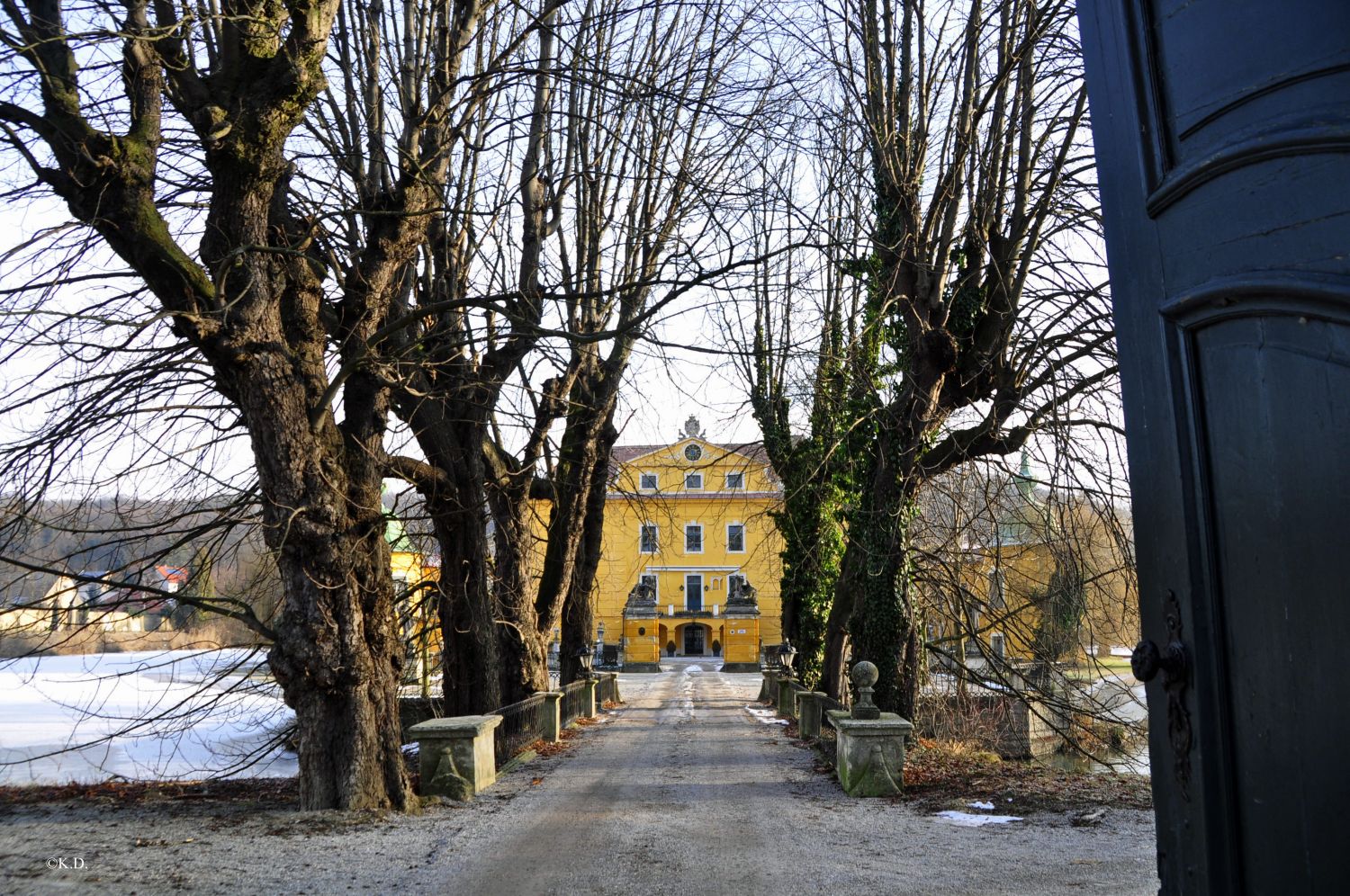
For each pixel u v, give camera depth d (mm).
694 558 67812
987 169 14750
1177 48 2150
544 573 21469
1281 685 1830
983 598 18109
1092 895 6441
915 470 15719
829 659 20609
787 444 24109
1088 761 16609
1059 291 14469
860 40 15828
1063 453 14039
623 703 31406
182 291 9109
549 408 17859
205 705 13430
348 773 9734
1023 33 14086
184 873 6977
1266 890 1868
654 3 13094
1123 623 15234
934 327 15242
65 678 16594
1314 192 1750
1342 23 1702
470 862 7605
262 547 13742
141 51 9172
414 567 19203
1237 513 1966
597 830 9016
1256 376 1902
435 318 14719
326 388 10094
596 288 18797
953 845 8180
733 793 11539
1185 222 2115
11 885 6387
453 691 16297
